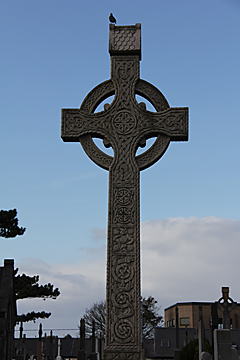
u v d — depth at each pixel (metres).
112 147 11.45
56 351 58.44
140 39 11.93
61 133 11.61
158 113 11.59
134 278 10.62
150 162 11.37
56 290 34.88
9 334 25.69
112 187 11.17
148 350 53.62
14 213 32.12
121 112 11.62
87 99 11.79
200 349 19.12
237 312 57.88
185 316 62.06
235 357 19.69
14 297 26.80
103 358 10.21
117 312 10.45
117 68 11.87
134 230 10.89
